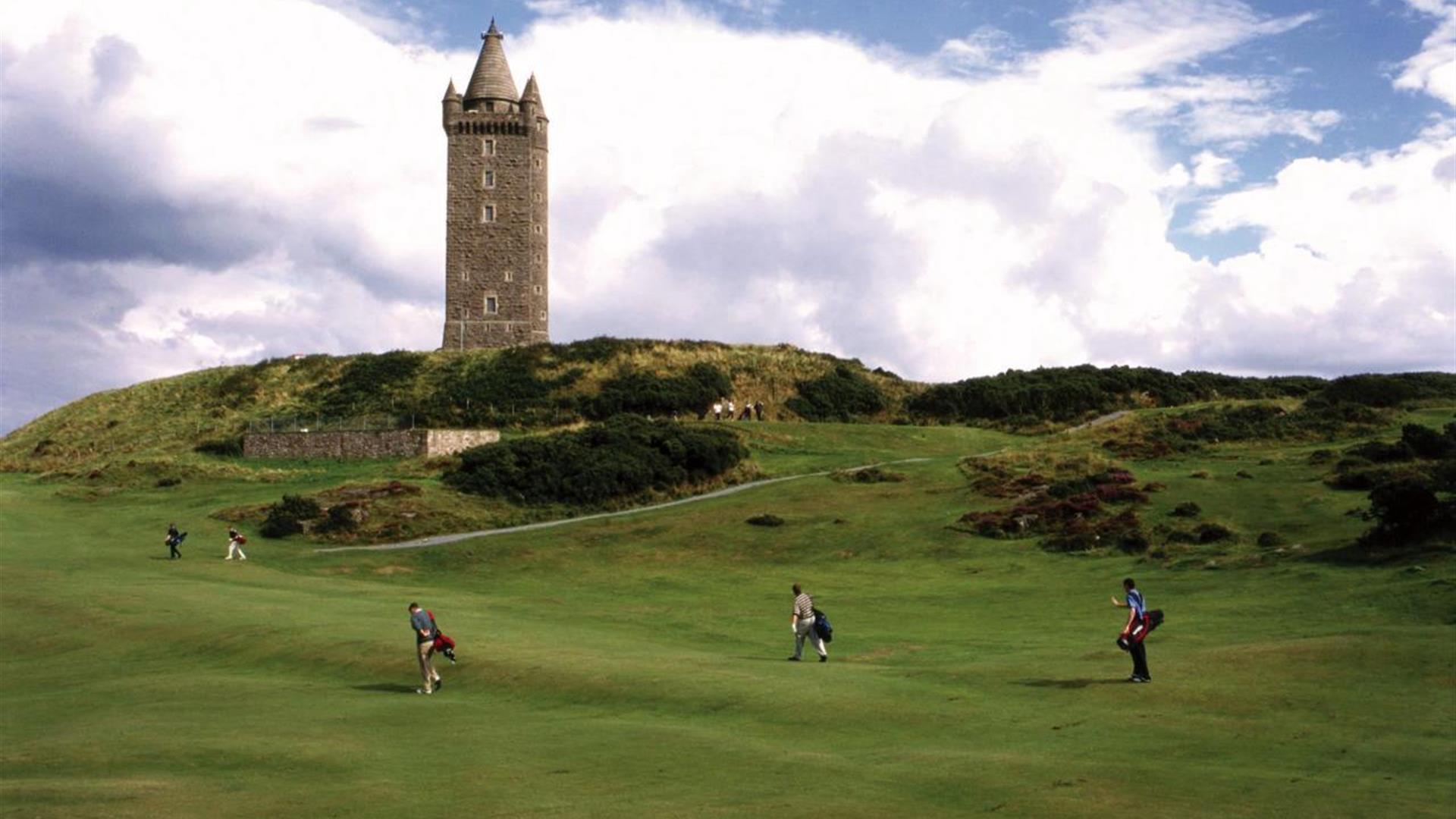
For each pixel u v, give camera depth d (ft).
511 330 438.40
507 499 250.98
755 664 101.76
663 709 84.69
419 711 86.07
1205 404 306.96
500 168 440.04
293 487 277.03
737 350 444.14
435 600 154.20
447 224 441.27
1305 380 414.41
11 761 69.72
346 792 61.87
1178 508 188.55
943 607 145.89
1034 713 79.77
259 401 407.23
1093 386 389.80
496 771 66.54
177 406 412.57
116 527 232.12
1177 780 61.98
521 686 93.86
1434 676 84.74
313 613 134.82
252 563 191.62
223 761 69.46
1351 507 177.78
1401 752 67.21
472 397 388.16
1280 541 161.79
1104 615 133.49
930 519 207.62
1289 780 61.77
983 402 389.80
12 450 400.26
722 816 56.54
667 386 389.80
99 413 418.51
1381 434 254.88
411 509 233.76
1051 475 229.45
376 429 328.29
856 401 411.34
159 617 131.95
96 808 58.34
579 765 67.92
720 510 230.48
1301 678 86.48
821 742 73.56
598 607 149.89
